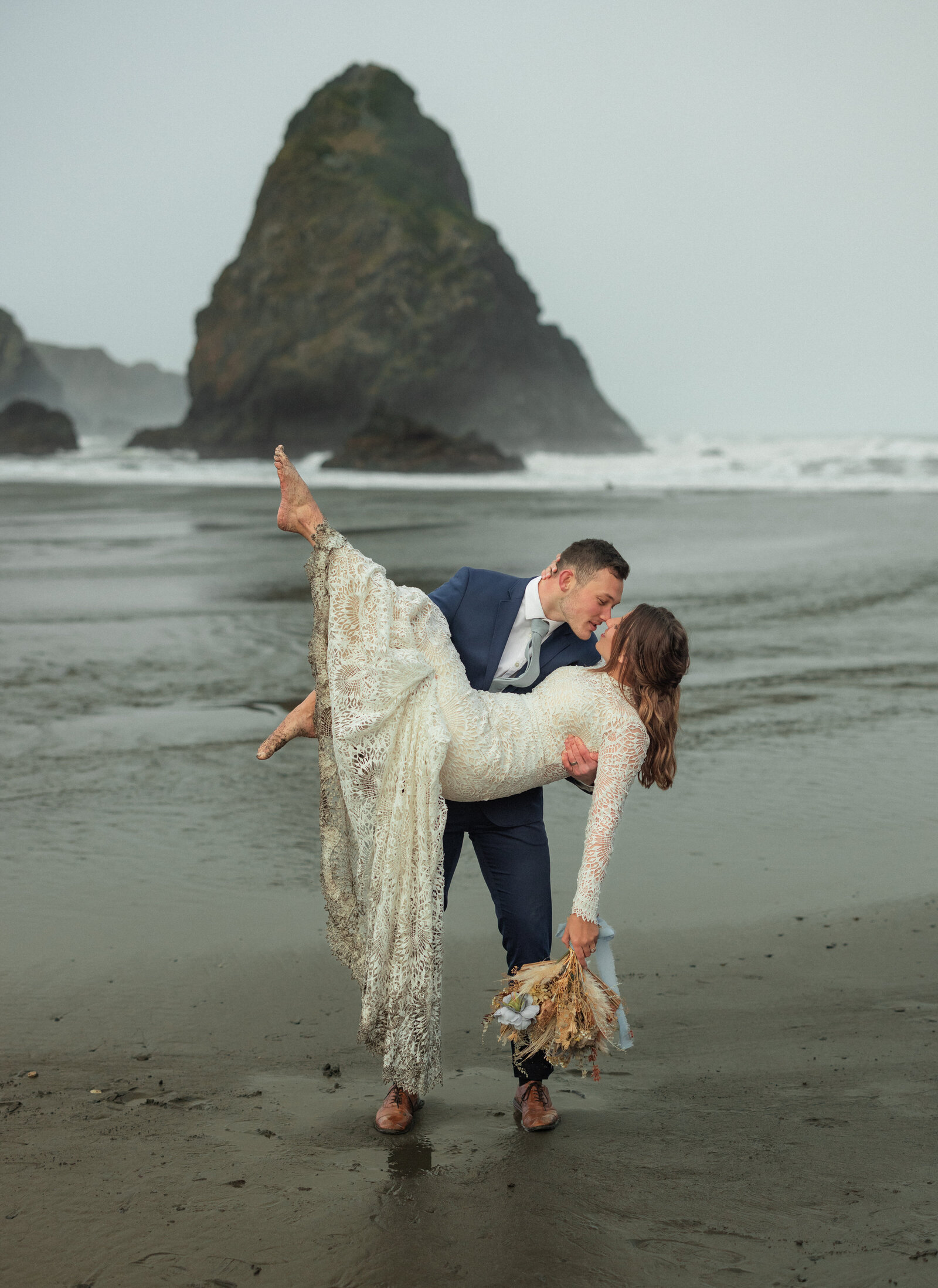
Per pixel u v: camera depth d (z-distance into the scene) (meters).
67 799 5.74
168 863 4.88
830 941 4.18
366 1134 2.86
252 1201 2.48
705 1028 3.52
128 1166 2.63
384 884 2.78
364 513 26.02
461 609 3.05
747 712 7.66
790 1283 2.18
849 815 5.59
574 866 4.93
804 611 11.74
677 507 27.50
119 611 11.70
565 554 2.99
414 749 2.75
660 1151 2.75
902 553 17.00
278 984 3.79
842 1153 2.70
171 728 7.14
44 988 3.70
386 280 91.69
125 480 46.00
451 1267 2.24
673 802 5.82
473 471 54.94
